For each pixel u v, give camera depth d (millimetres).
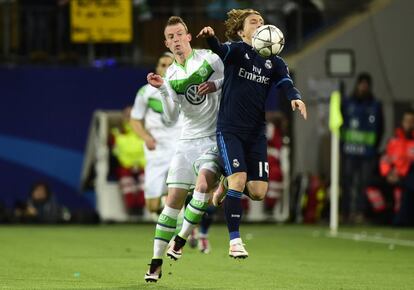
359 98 72375
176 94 32188
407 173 68875
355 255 45812
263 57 31031
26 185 73062
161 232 31453
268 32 30781
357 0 80500
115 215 71062
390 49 78312
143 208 71312
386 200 71625
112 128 72062
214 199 32594
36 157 73250
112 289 30328
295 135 75625
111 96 74062
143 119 47281
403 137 69125
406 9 78250
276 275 35781
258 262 41375
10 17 76812
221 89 31688
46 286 31094
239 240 30266
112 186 70938
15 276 34469
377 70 78188
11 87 73125
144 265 39062
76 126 73625
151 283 32188
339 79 75625
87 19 75188
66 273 35656
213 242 53938
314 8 80562
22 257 42750
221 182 32406
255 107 31062
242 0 78750
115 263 39969
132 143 69375
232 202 30391
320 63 77375
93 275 34906
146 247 49562
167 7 78125
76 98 73750
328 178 75625
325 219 73375
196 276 34969
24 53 77375
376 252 47688
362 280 34344
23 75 73312
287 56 78438
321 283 33188
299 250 48719
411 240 56594
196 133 32219
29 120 73250
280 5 79500
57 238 56219
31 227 68188
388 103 78188
